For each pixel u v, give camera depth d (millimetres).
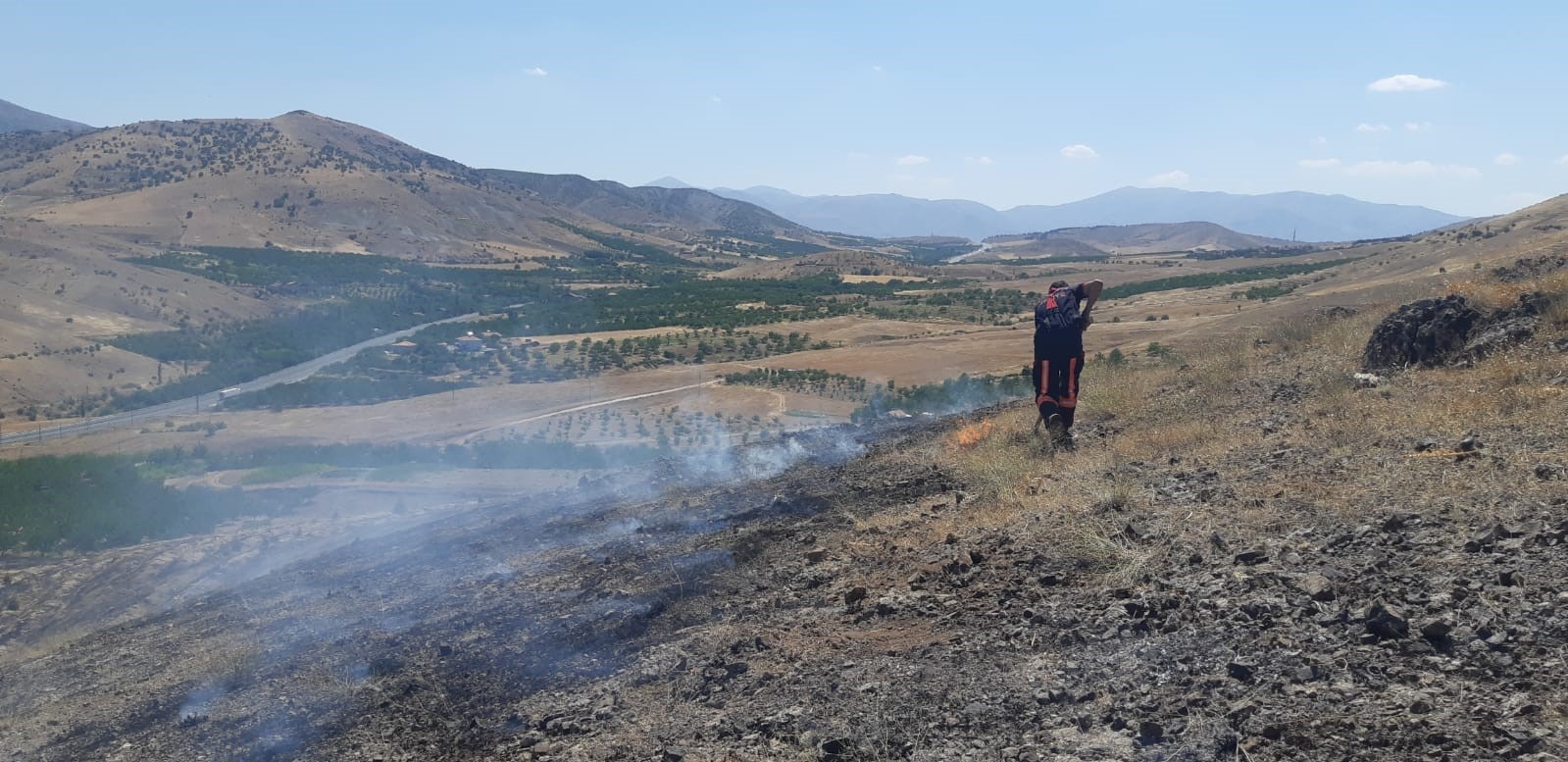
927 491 8844
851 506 8805
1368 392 8758
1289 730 3836
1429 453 6656
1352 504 5996
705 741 4719
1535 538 4977
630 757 4719
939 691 4711
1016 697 4523
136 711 6945
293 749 5590
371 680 6422
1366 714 3838
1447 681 3973
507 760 4965
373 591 9227
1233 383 10562
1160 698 4273
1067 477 7977
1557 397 7234
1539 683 3812
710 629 6230
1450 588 4680
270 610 9562
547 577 8219
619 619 6680
